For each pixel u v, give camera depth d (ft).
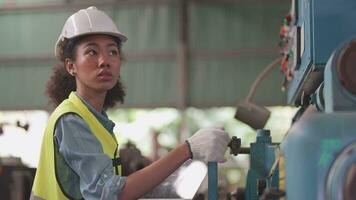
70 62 5.37
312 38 4.87
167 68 28.55
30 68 29.17
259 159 5.49
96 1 29.09
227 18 28.58
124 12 28.99
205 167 5.86
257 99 27.99
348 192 3.13
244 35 28.48
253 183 5.48
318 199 3.34
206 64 28.50
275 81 27.91
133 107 28.60
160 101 28.50
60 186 4.96
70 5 29.01
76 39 5.22
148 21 28.78
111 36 5.25
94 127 5.19
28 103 29.07
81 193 4.83
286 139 3.66
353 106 3.65
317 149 3.39
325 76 4.05
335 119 3.42
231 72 28.37
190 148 4.85
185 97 28.27
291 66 6.91
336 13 4.83
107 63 5.15
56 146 4.98
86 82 5.18
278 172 4.46
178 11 28.63
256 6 28.50
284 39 7.73
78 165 4.76
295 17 6.19
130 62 28.76
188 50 28.58
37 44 29.17
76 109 5.14
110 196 4.58
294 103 7.13
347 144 3.35
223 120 29.40
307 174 3.40
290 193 3.53
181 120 28.09
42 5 29.14
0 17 29.40
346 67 3.67
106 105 6.36
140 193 4.70
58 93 6.00
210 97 28.35
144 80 28.63
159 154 25.17
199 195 5.99
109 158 4.81
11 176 11.32
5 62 29.27
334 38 4.81
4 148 24.43
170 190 5.65
